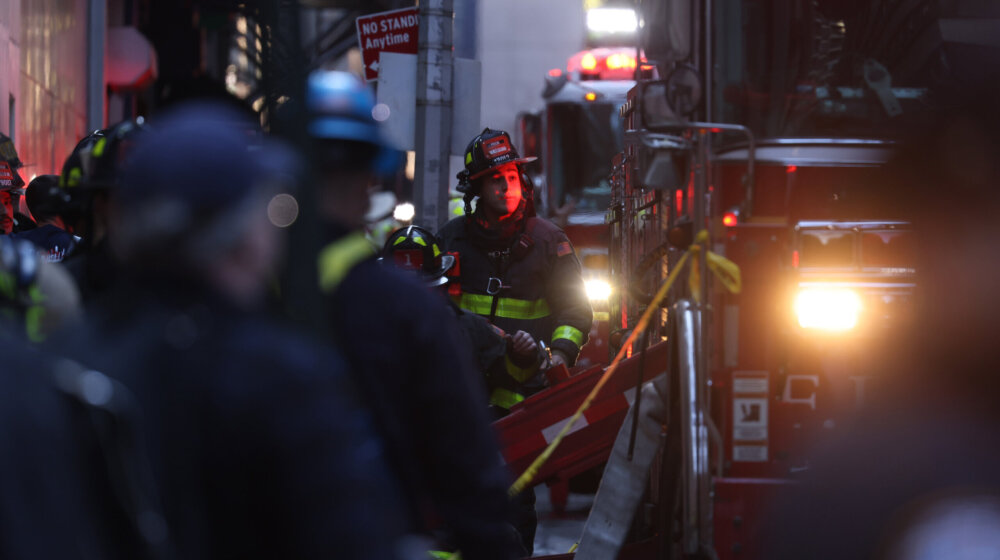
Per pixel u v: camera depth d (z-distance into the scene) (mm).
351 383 7156
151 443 4859
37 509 4664
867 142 11516
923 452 10742
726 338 11359
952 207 11172
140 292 5219
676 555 11812
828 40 12375
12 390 4801
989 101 11148
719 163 11492
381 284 7379
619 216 17688
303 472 4914
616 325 17953
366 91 7426
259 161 5383
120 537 4785
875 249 11336
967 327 10898
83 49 42406
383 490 5133
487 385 14570
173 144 5223
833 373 11320
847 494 10977
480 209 15891
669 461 11938
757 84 11953
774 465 11344
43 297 9461
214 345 5035
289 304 6777
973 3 12445
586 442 13336
